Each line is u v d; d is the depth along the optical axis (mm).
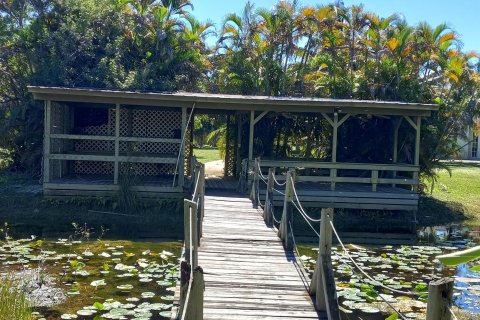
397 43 18922
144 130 17141
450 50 19438
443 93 19422
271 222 9742
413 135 16672
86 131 16844
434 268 9148
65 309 6461
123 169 14281
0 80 18641
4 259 8625
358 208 14453
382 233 13227
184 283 4047
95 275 7918
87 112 16797
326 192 14266
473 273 8836
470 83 18594
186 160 17500
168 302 6766
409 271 8898
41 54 18703
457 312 6738
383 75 19141
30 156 17234
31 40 19109
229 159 19578
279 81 21656
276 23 21609
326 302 5242
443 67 18594
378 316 6543
